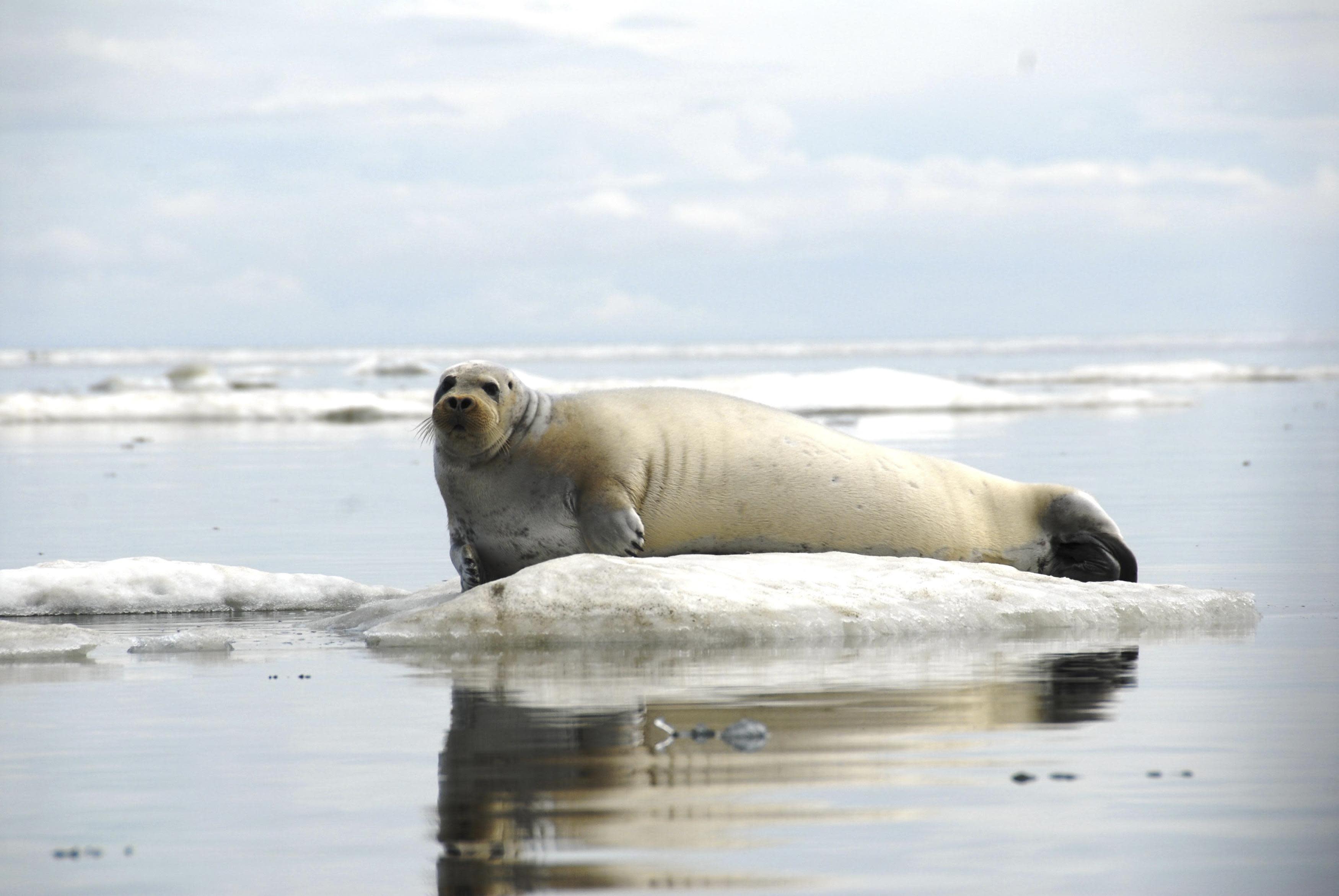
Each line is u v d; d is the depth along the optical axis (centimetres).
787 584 2864
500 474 3131
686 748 1848
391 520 5028
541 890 1352
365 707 2144
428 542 4434
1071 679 2297
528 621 2745
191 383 16188
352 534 4650
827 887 1351
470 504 3164
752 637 2717
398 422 11019
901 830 1502
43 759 1844
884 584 2900
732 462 3203
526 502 3125
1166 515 4847
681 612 2736
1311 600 3194
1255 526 4541
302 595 3362
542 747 1866
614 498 3066
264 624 3098
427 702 2177
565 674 2406
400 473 6862
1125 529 4484
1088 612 2877
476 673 2431
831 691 2212
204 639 2730
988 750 1823
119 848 1494
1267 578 3516
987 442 7900
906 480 3316
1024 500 3416
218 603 3325
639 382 11812
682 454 3183
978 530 3356
